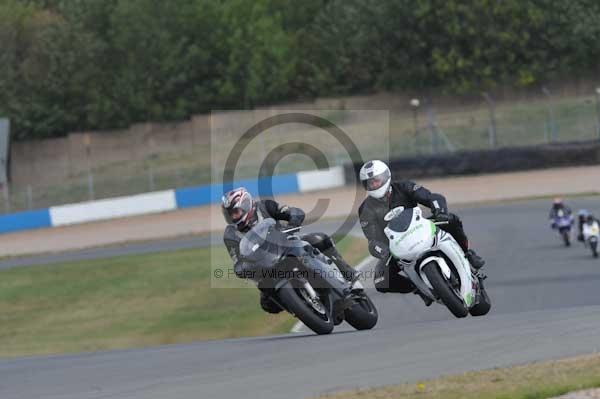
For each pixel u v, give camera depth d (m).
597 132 140.75
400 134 150.88
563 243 74.62
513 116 154.25
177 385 23.47
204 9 195.00
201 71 191.62
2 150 160.75
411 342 27.06
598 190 106.31
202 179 153.25
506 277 61.84
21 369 31.77
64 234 126.75
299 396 20.69
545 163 124.31
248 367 25.53
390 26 181.62
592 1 173.88
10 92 190.62
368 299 34.09
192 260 86.44
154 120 188.25
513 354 23.56
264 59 187.38
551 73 171.50
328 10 194.62
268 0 199.88
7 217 135.75
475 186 118.00
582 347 23.52
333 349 27.28
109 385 24.62
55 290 79.50
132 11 194.38
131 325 62.12
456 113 165.25
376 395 19.86
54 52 192.38
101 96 190.00
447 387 20.06
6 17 195.00
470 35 173.38
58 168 184.25
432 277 30.88
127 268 86.12
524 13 171.88
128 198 137.62
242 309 62.09
